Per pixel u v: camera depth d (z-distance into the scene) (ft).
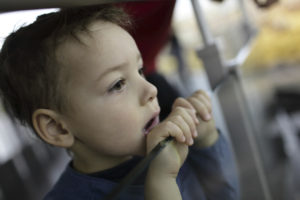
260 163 2.32
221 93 2.22
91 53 1.37
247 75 3.53
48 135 1.50
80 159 1.64
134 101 1.43
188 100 1.74
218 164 1.71
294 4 4.88
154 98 1.51
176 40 4.93
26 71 1.45
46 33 1.41
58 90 1.42
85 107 1.41
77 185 1.63
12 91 1.54
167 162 1.35
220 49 2.41
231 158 1.90
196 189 1.60
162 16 2.51
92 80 1.38
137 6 2.26
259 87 4.29
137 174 1.18
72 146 1.58
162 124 1.44
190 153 1.62
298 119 5.29
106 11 1.50
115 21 1.52
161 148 1.33
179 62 5.02
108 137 1.44
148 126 1.53
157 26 2.52
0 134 3.38
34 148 3.42
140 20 2.32
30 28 1.42
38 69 1.42
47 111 1.46
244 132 2.23
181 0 2.73
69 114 1.45
